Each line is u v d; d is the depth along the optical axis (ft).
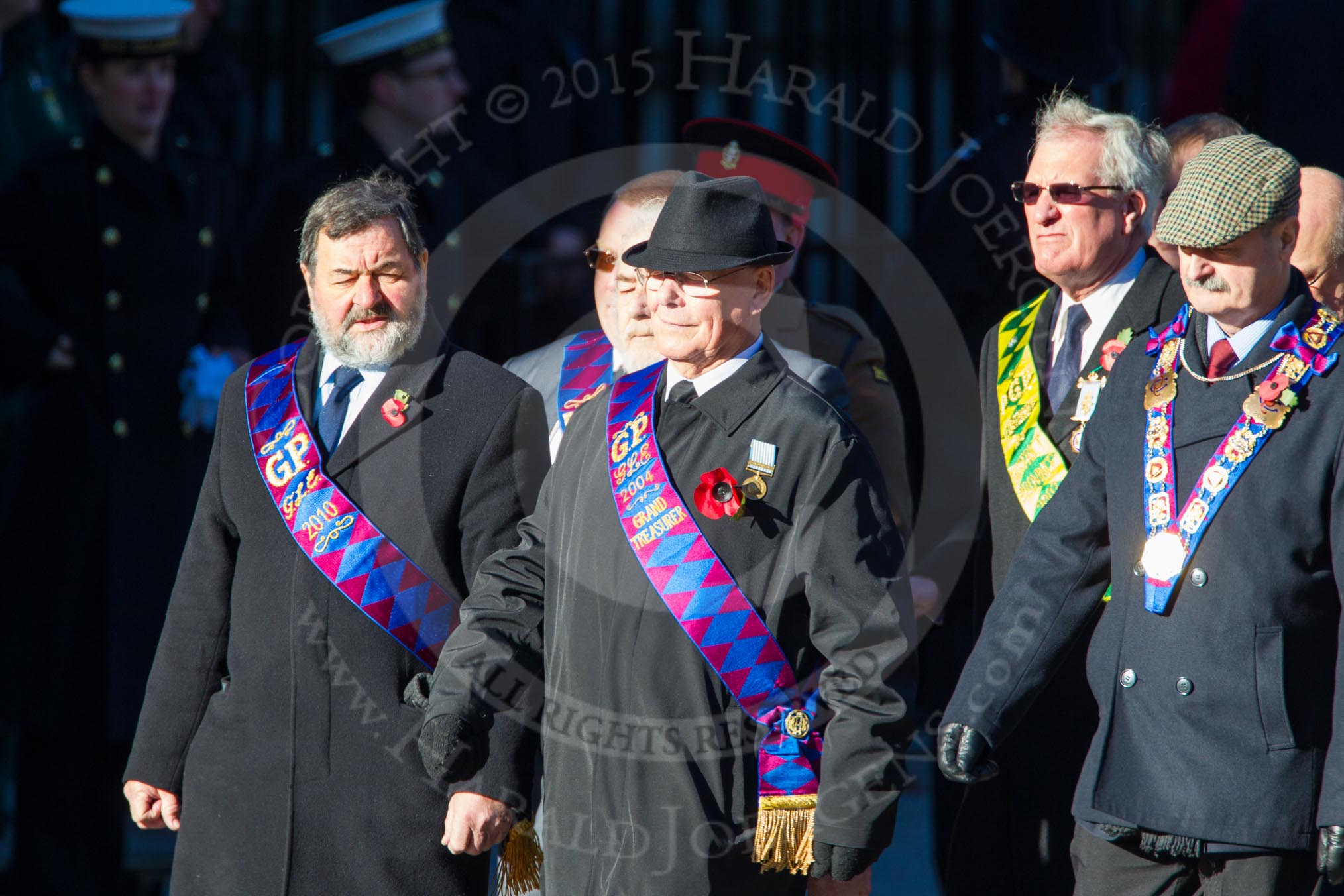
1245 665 39.11
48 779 64.08
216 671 47.06
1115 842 41.39
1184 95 73.56
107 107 65.21
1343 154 66.13
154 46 64.95
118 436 64.54
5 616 63.57
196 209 66.85
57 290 64.95
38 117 78.28
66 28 84.28
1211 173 39.52
